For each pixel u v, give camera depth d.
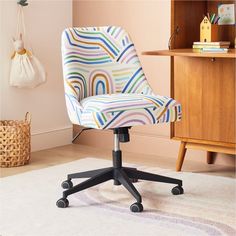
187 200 4.16
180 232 3.68
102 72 4.34
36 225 3.77
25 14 5.35
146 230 3.70
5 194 4.27
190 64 4.73
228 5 5.03
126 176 4.11
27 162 5.07
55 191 4.33
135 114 3.94
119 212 3.96
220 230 3.71
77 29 4.31
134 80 4.34
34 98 5.50
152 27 5.34
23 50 5.18
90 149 5.59
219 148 4.71
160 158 5.27
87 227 3.75
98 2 5.61
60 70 5.71
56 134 5.70
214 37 4.80
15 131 4.95
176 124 4.83
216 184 4.49
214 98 4.67
